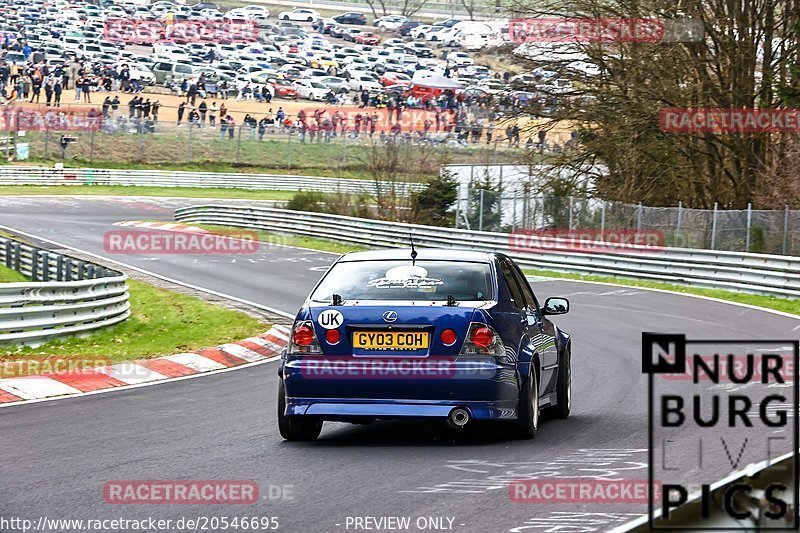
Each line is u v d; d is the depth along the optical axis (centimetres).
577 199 5797
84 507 1165
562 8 6303
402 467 1384
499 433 1638
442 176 7019
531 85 6488
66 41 15638
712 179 6372
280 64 16925
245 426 1769
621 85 6225
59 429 1738
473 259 1642
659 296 4578
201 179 11419
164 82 14350
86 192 10481
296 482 1291
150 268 5419
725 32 6091
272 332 3275
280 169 12069
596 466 1373
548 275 5512
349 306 1532
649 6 6091
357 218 6800
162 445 1580
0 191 10038
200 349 2880
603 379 2370
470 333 1507
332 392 1518
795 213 4950
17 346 2717
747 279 4766
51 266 4247
